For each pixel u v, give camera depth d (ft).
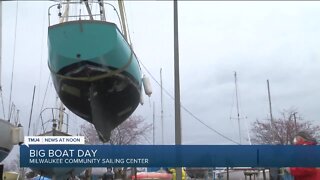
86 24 44.93
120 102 53.16
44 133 59.88
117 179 63.36
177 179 45.11
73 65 46.01
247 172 56.95
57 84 50.72
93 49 44.98
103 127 53.72
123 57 47.78
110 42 45.11
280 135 158.51
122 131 141.49
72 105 53.06
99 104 51.16
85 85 48.73
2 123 50.37
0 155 51.49
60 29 45.27
